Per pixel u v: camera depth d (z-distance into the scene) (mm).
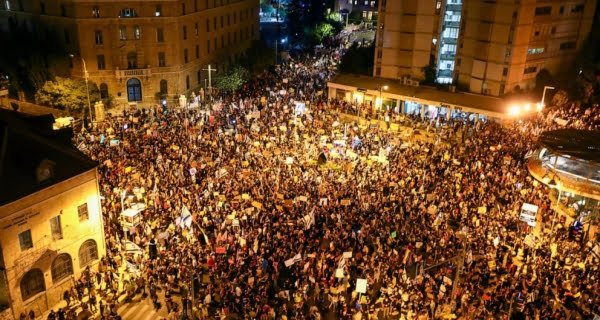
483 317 30969
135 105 75938
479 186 45688
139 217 39562
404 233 38781
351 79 83250
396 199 43250
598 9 84000
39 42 71375
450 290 33438
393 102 78938
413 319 31562
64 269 35156
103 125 60562
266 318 30828
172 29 74938
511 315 31156
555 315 30734
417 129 65750
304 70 93250
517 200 43469
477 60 75250
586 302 32094
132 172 46156
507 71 72250
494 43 72500
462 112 73312
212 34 87188
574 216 41812
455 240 37625
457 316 31656
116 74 72875
